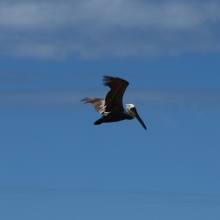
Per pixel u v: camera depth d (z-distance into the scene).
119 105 35.47
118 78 33.97
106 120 35.50
